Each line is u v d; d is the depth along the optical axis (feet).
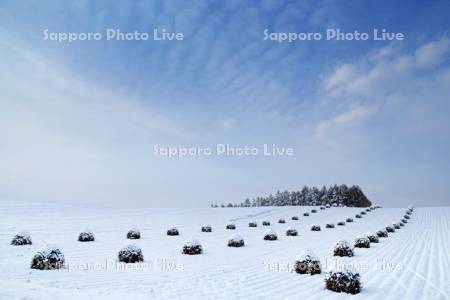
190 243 68.39
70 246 73.31
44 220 117.50
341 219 170.09
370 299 39.09
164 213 166.30
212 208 207.82
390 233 115.85
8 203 158.20
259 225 139.54
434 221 160.35
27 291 37.42
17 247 70.08
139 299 36.22
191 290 40.88
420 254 71.61
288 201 344.49
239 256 66.85
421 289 43.37
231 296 38.93
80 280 43.88
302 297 39.42
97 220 127.54
